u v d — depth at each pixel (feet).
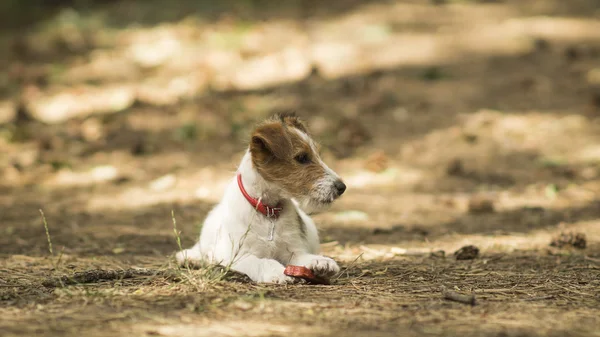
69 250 25.89
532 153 42.06
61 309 16.70
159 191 37.09
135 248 26.48
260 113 49.52
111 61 62.90
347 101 52.06
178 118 49.73
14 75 59.16
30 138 46.09
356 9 76.59
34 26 77.20
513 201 34.50
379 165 40.16
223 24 71.20
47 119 50.37
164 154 43.65
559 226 26.71
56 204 34.63
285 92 54.13
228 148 44.47
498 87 53.83
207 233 22.53
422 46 63.36
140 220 31.58
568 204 33.71
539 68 57.47
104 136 46.65
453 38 65.46
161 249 26.35
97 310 16.56
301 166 20.74
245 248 20.81
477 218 31.65
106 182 38.83
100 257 24.58
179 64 61.00
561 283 20.08
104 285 19.26
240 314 16.24
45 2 83.30
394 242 27.40
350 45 63.93
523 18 71.36
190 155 43.37
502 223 30.60
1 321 15.74
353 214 31.99
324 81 56.29
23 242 27.14
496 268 22.33
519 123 46.62
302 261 20.21
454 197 34.63
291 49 62.85
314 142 21.45
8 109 52.03
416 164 41.14
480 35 66.03
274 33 68.33
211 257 21.48
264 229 20.76
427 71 56.90
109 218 31.96
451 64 59.11
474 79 55.67
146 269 21.03
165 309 16.61
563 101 50.55
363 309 16.80
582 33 65.82
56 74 60.03
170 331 15.01
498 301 17.80
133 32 71.20
